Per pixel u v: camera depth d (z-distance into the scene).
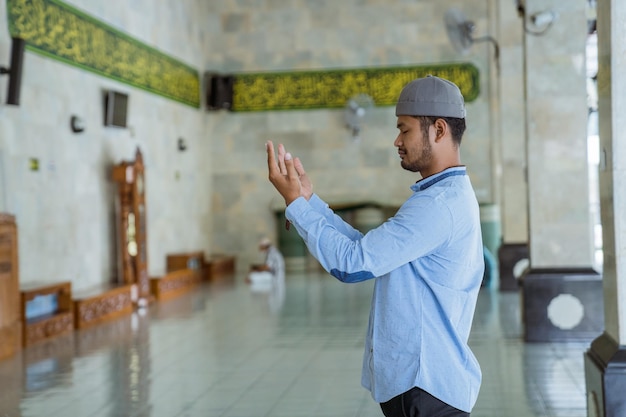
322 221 2.17
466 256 2.21
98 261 10.38
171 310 10.42
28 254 8.50
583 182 7.65
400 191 15.71
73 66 9.74
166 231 13.41
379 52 15.79
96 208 10.36
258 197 16.08
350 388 5.84
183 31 14.67
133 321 9.47
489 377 6.16
